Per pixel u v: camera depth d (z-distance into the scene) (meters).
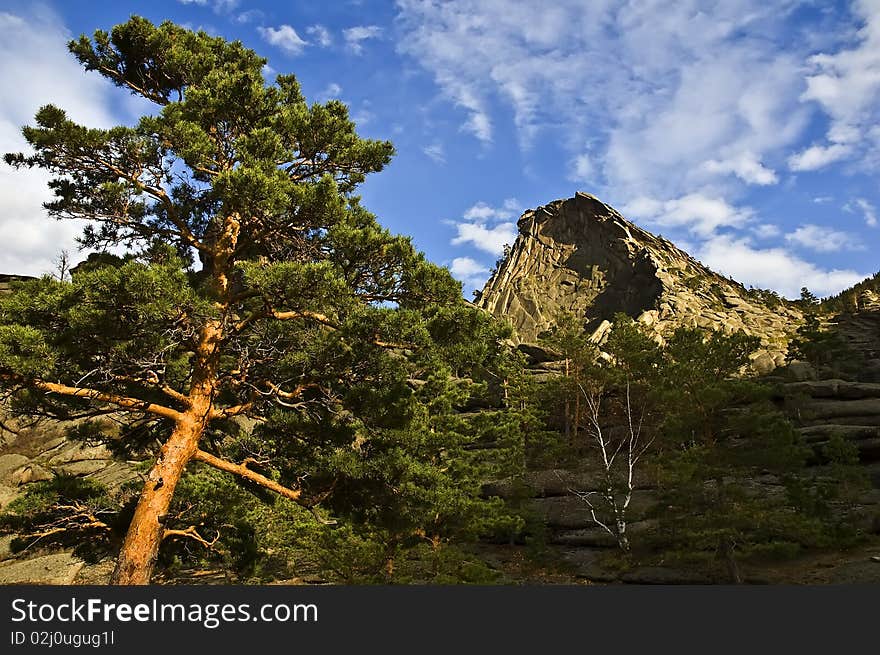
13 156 13.47
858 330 60.12
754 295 90.88
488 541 33.97
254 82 14.67
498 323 12.93
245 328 13.83
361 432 13.91
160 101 16.42
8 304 11.07
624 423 39.66
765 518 21.34
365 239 12.27
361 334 12.13
